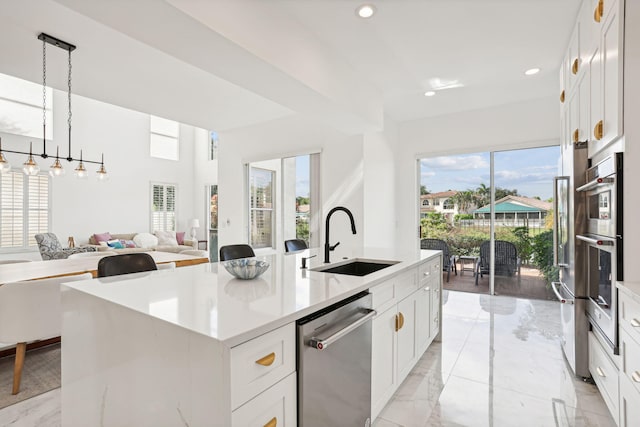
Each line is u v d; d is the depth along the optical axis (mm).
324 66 2801
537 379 2293
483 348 2822
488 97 4172
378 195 4645
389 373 1886
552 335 3107
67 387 1465
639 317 1429
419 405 1985
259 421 991
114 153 8430
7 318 2070
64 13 2201
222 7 1899
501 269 4586
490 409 1948
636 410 1456
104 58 2852
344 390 1402
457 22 2514
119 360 1215
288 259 2455
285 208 4996
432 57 3068
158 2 1604
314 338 1206
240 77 2441
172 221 9727
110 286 1514
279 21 2311
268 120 5059
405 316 2125
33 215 7082
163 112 4543
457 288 4883
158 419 1070
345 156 4379
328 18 2467
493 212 4617
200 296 1337
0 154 3738
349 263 2463
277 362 1066
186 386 980
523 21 2486
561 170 3012
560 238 2562
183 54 2109
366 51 2959
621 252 1664
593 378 2146
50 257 5863
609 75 1750
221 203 5746
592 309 2088
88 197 7930
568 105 2709
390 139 5039
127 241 8047
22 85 6809
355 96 3299
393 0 2252
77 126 7750
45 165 7246
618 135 1649
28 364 2512
